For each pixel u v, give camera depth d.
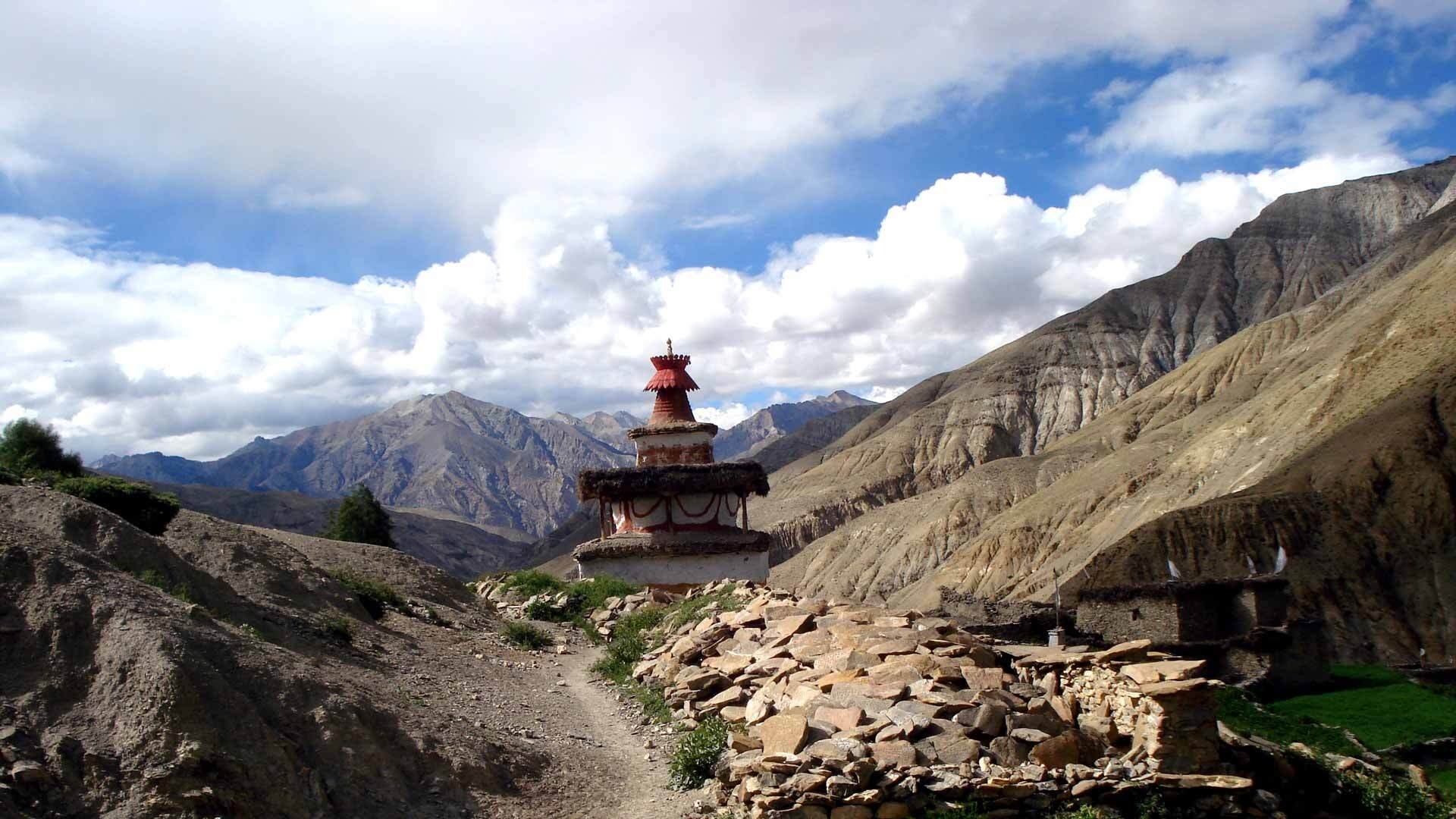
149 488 24.72
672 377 38.72
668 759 16.73
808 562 182.88
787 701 16.73
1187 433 153.25
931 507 176.88
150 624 13.74
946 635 18.97
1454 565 82.69
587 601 33.00
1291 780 16.77
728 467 36.03
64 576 14.34
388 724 14.78
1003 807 13.75
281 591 21.80
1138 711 15.32
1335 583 82.50
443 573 32.47
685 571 34.94
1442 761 31.05
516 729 17.67
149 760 11.91
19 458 31.42
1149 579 85.38
